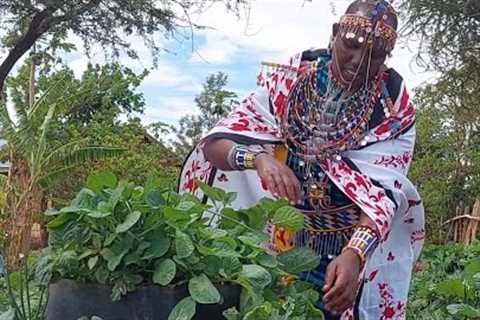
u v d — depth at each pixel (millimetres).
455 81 8805
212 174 2555
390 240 2512
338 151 2432
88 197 1912
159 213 1879
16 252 2555
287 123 2469
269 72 2527
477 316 3184
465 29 8047
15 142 3264
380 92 2457
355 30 2332
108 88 11914
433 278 4551
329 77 2445
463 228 11805
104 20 11898
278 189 2229
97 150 3492
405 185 2414
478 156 13156
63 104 4145
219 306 1885
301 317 1903
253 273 1884
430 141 13766
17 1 11844
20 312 1942
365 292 2500
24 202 2688
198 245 1874
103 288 1855
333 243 2514
